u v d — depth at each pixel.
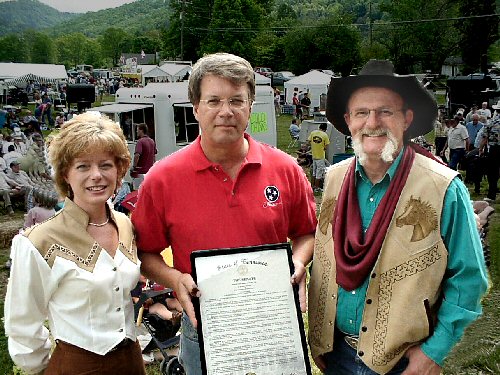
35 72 42.41
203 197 2.73
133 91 14.36
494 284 6.74
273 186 2.80
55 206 6.82
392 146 2.47
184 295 2.56
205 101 2.61
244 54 70.00
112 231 2.77
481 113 20.50
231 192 2.73
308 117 32.53
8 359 5.33
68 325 2.59
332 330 2.68
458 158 14.32
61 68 44.06
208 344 2.49
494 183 12.03
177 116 14.13
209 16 74.31
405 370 2.48
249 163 2.74
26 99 40.00
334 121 2.82
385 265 2.46
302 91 35.78
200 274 2.53
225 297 2.53
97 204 2.65
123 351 2.69
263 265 2.58
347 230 2.58
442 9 60.34
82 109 31.92
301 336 2.55
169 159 2.82
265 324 2.54
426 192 2.46
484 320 5.67
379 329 2.47
